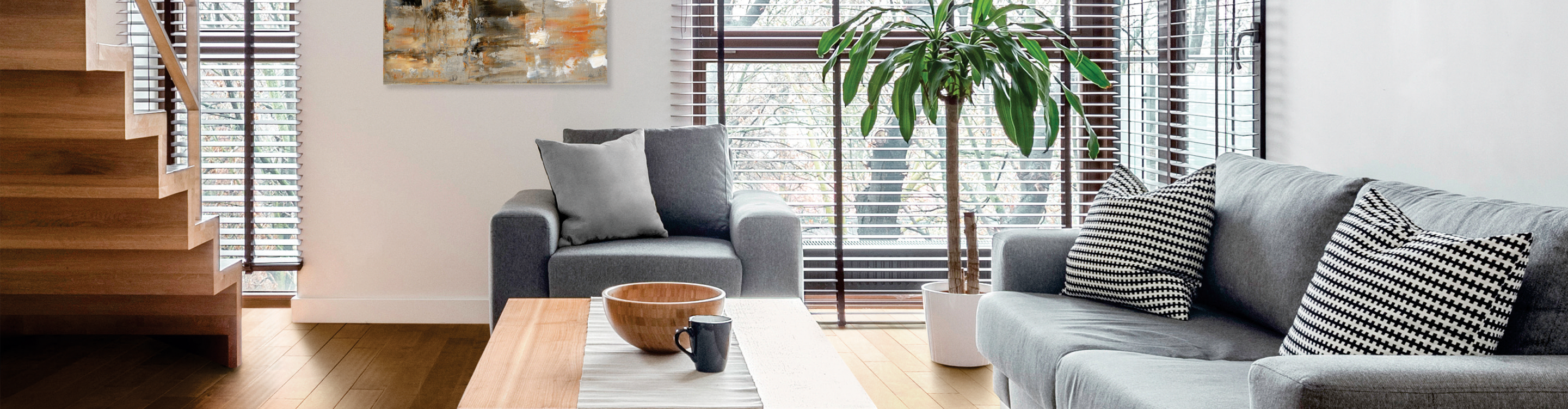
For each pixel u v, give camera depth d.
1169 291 2.13
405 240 3.76
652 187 3.36
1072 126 3.91
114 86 2.43
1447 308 1.45
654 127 3.76
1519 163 2.08
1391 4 2.52
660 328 1.59
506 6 3.68
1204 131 3.37
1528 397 1.16
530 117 3.74
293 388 2.77
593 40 3.71
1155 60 3.75
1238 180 2.33
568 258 2.83
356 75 3.69
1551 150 1.98
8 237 2.67
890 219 3.93
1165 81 3.64
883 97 3.86
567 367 1.56
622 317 1.61
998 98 2.80
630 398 1.37
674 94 3.77
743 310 2.02
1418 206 1.81
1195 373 1.62
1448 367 1.20
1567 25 1.93
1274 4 3.14
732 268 2.87
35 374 2.85
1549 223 1.47
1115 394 1.57
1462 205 1.70
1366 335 1.51
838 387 1.44
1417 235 1.59
